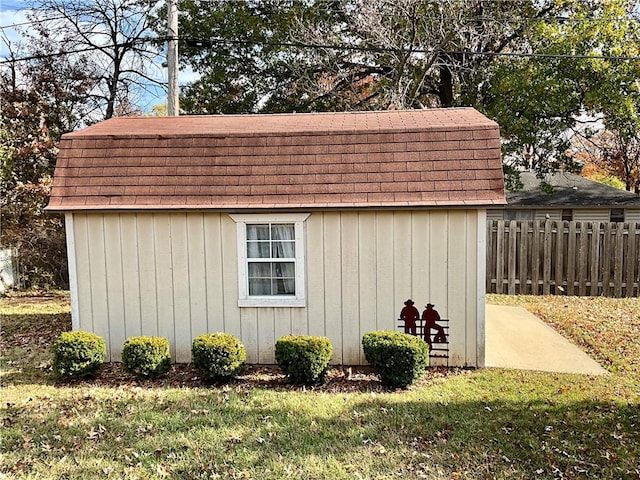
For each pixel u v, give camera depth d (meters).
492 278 14.10
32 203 17.09
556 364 8.11
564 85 16.42
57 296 15.51
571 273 13.55
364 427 5.79
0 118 16.45
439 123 8.82
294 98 20.41
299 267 8.15
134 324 8.43
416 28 17.52
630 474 4.80
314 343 7.14
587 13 16.78
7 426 5.89
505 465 4.98
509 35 18.12
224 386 7.20
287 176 8.23
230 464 5.02
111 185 8.31
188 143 8.64
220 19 19.50
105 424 5.93
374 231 8.00
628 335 9.62
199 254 8.26
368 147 8.38
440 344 8.04
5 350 9.25
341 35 19.47
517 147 17.62
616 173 29.17
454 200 7.70
